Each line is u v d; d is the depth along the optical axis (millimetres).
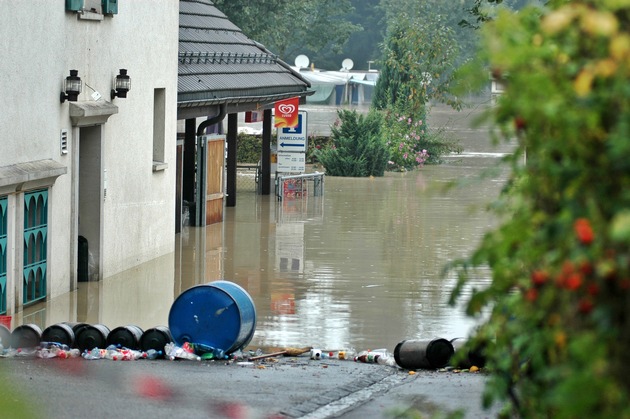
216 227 44375
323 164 69562
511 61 6195
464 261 7531
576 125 6020
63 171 27297
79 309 26828
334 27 129000
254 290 29812
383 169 69375
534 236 6625
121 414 14312
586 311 5906
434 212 49188
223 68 47406
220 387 16562
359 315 26172
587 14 5801
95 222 30922
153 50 35500
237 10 90750
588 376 5523
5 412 6922
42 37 26562
